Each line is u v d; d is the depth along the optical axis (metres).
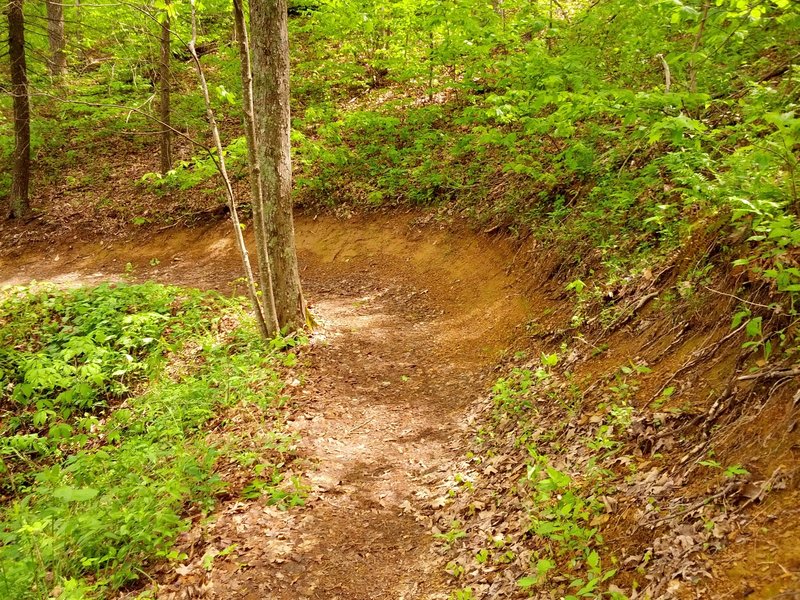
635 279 5.98
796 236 3.30
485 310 8.78
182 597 4.09
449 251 10.95
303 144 13.23
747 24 5.38
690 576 2.79
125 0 7.13
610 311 5.99
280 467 5.64
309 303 10.80
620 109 5.88
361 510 5.03
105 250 15.38
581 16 9.28
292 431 6.25
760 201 3.70
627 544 3.28
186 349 8.96
